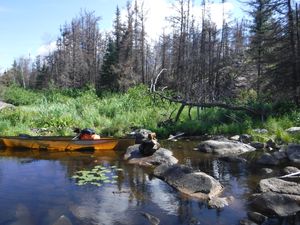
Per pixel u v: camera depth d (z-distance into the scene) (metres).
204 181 7.71
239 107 16.20
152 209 6.74
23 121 17.19
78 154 11.49
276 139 13.05
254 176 8.84
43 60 69.06
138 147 11.09
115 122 16.55
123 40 41.81
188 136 15.16
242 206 6.88
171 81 34.75
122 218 6.33
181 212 6.61
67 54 56.78
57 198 7.27
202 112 17.95
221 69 33.16
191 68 33.69
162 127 15.91
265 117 16.31
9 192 7.63
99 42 53.56
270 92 19.44
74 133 15.07
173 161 10.12
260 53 24.56
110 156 11.17
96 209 6.72
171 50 44.88
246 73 30.86
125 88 37.91
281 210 6.53
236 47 37.16
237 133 14.94
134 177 8.78
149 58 49.00
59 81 53.72
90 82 45.75
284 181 7.72
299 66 17.95
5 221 6.18
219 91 28.75
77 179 8.60
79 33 55.69
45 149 12.25
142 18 43.03
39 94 38.31
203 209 6.75
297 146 10.66
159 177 8.70
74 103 21.77
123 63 39.16
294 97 18.23
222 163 10.22
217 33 38.09
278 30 18.95
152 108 20.09
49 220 6.23
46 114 17.80
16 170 9.44
